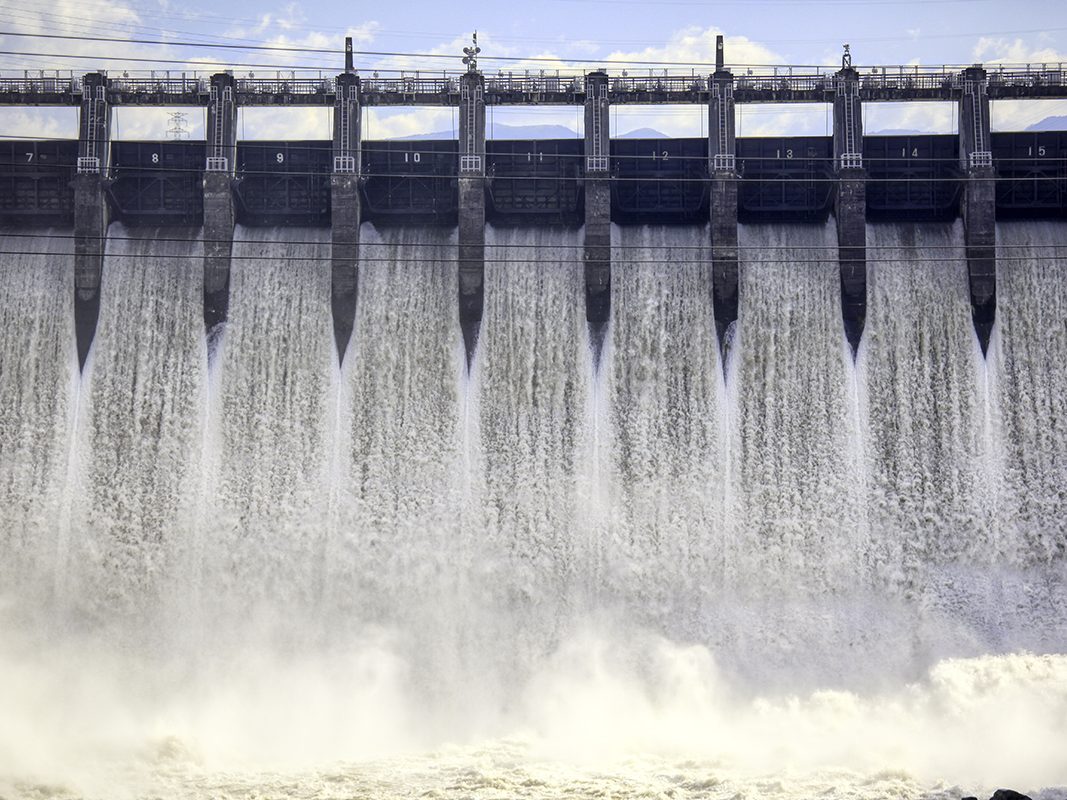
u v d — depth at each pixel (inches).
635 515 2743.6
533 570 2719.0
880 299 2842.0
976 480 2741.1
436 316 2849.4
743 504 2741.1
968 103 2837.1
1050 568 2689.5
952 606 2657.5
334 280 2824.8
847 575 2696.9
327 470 2770.7
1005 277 2847.0
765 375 2797.7
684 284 2851.9
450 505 2753.4
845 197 2824.8
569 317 2842.0
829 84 2847.0
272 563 2723.9
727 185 2832.2
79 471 2783.0
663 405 2797.7
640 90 2876.5
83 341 2832.2
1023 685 2410.2
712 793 1931.6
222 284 2839.6
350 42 2883.9
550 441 2785.4
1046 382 2787.9
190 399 2807.6
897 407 2780.5
